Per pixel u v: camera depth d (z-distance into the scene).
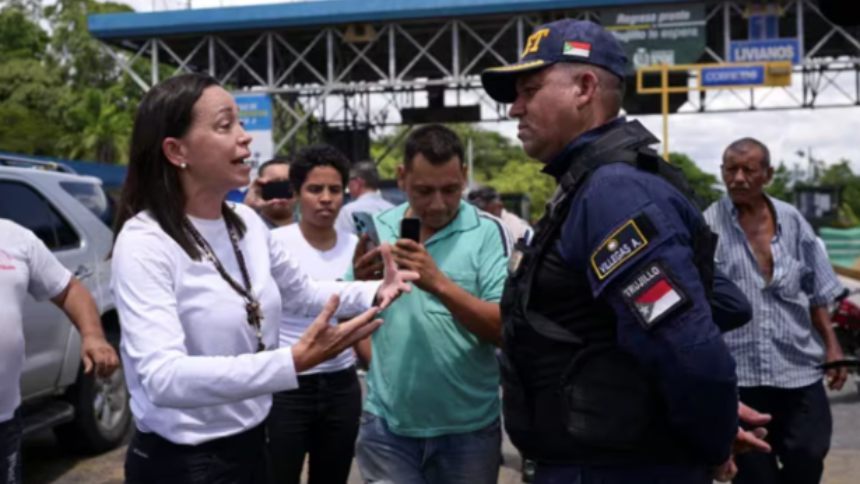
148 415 2.56
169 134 2.50
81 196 6.95
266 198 5.26
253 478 2.69
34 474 6.25
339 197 4.40
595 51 2.48
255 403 2.68
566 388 2.35
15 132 42.31
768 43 28.06
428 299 3.40
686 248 2.21
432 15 29.20
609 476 2.35
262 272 2.69
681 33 28.33
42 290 3.64
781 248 4.21
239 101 25.52
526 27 29.84
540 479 2.49
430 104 34.47
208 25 30.09
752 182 4.17
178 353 2.35
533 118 2.52
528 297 2.40
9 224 3.57
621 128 2.42
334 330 2.36
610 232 2.21
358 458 3.61
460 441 3.42
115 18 30.62
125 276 2.42
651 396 2.29
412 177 3.41
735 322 2.80
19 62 47.56
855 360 4.13
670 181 2.34
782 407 4.25
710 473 2.45
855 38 32.91
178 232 2.49
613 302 2.22
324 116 35.91
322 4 29.73
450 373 3.38
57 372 6.13
